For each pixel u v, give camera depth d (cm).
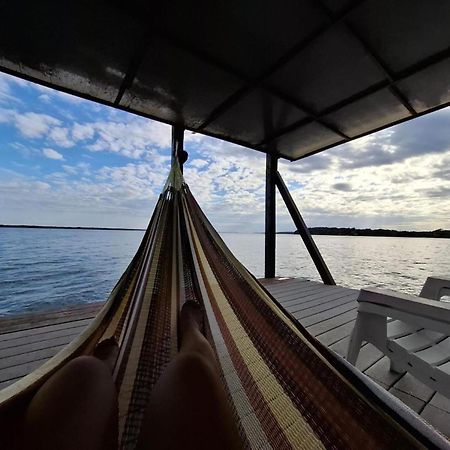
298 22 189
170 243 154
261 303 98
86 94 268
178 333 74
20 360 169
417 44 210
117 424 43
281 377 69
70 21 183
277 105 293
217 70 236
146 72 237
